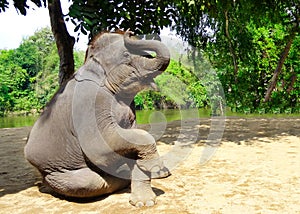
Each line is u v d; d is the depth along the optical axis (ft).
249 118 44.68
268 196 13.67
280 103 63.87
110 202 12.98
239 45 57.11
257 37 61.26
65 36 26.91
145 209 12.28
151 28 24.43
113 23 22.35
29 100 94.38
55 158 12.99
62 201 13.47
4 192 14.96
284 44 61.72
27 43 115.14
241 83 63.16
